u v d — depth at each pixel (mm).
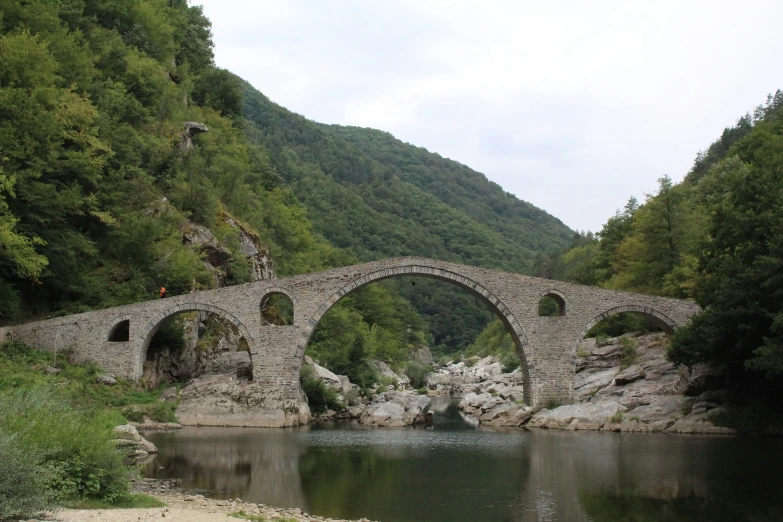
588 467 36688
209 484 30812
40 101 53250
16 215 49250
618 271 83250
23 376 44844
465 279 58969
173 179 69312
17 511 17859
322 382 64812
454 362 155125
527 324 59000
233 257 68750
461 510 27562
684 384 55812
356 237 195750
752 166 64625
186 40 103375
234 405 54188
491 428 56844
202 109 97875
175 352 59750
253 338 56062
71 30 70562
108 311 54500
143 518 20141
